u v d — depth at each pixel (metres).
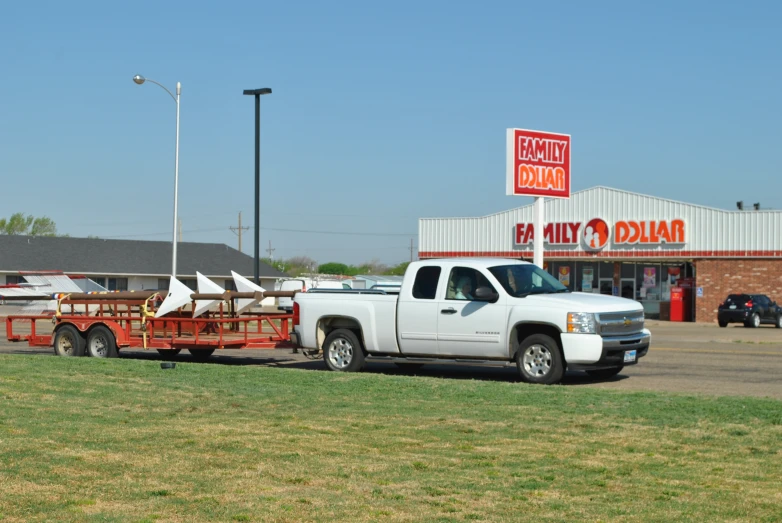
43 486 7.27
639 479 7.74
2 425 9.91
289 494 7.12
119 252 70.25
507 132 37.88
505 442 9.29
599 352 14.95
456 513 6.64
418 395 12.66
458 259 16.66
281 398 12.31
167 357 21.11
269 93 34.25
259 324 19.09
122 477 7.59
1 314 44.12
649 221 49.34
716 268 47.69
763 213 46.59
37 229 102.69
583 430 9.96
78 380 14.17
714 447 9.09
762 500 7.06
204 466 8.03
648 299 51.81
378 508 6.74
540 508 6.80
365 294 17.12
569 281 53.53
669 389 14.67
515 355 15.66
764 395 13.79
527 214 53.00
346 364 17.20
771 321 42.81
